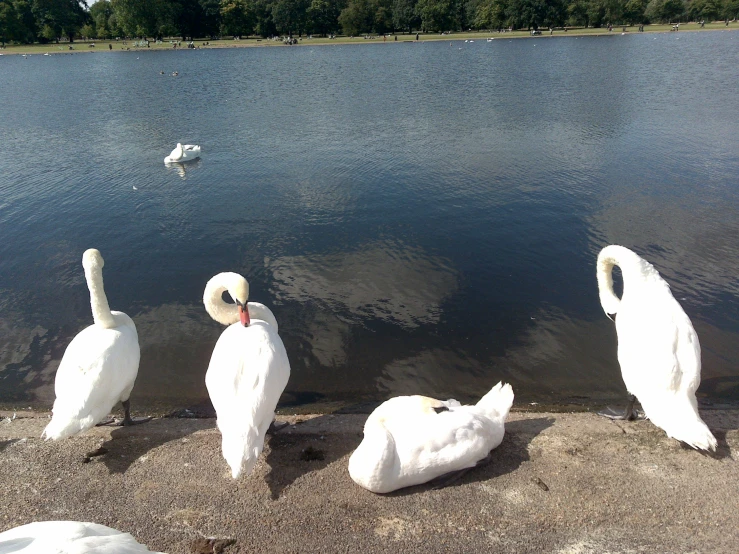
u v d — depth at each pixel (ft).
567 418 19.29
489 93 116.67
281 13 414.62
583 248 38.40
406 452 15.55
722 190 48.93
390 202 49.62
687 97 100.94
